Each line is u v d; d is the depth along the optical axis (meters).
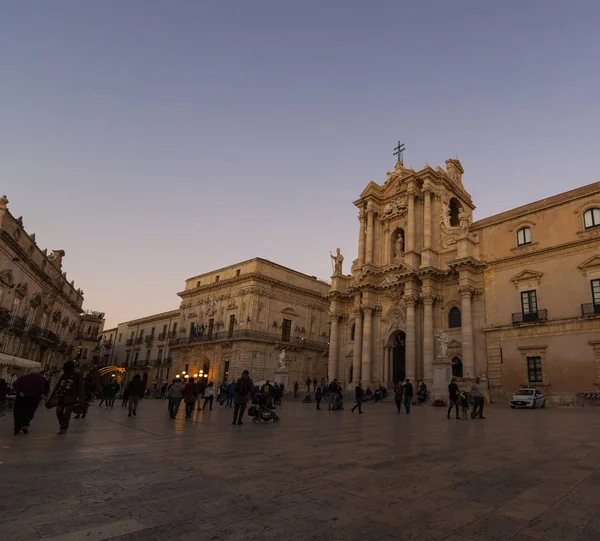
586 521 4.34
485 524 4.22
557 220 31.47
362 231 46.09
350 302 45.16
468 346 32.97
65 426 10.16
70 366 10.64
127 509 4.41
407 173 44.47
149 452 7.72
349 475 6.21
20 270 35.22
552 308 30.19
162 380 62.88
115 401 31.38
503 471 6.67
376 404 30.00
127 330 76.44
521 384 30.36
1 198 30.14
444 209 40.06
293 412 20.53
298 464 6.94
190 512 4.38
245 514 4.37
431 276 37.19
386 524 4.17
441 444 9.53
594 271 28.72
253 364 49.41
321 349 55.91
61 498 4.71
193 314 59.44
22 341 37.97
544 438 10.72
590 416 18.38
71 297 52.62
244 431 11.48
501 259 33.56
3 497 4.69
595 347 27.50
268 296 52.53
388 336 40.16
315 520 4.24
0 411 15.92
